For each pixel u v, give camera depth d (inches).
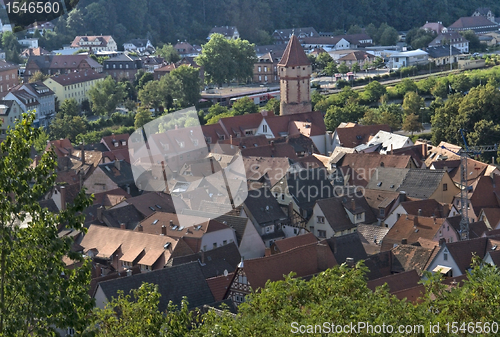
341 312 1393.9
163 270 2645.2
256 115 6407.5
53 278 1114.1
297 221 4015.8
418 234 3572.8
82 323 1154.0
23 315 1119.0
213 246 3324.3
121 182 4328.3
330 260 2933.1
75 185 4375.0
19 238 1115.3
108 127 7716.5
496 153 6033.5
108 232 3393.2
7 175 1099.3
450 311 1430.9
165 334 1503.4
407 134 7160.4
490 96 6451.8
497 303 1423.5
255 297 1521.9
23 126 1120.8
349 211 4030.5
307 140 5930.1
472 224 3821.4
